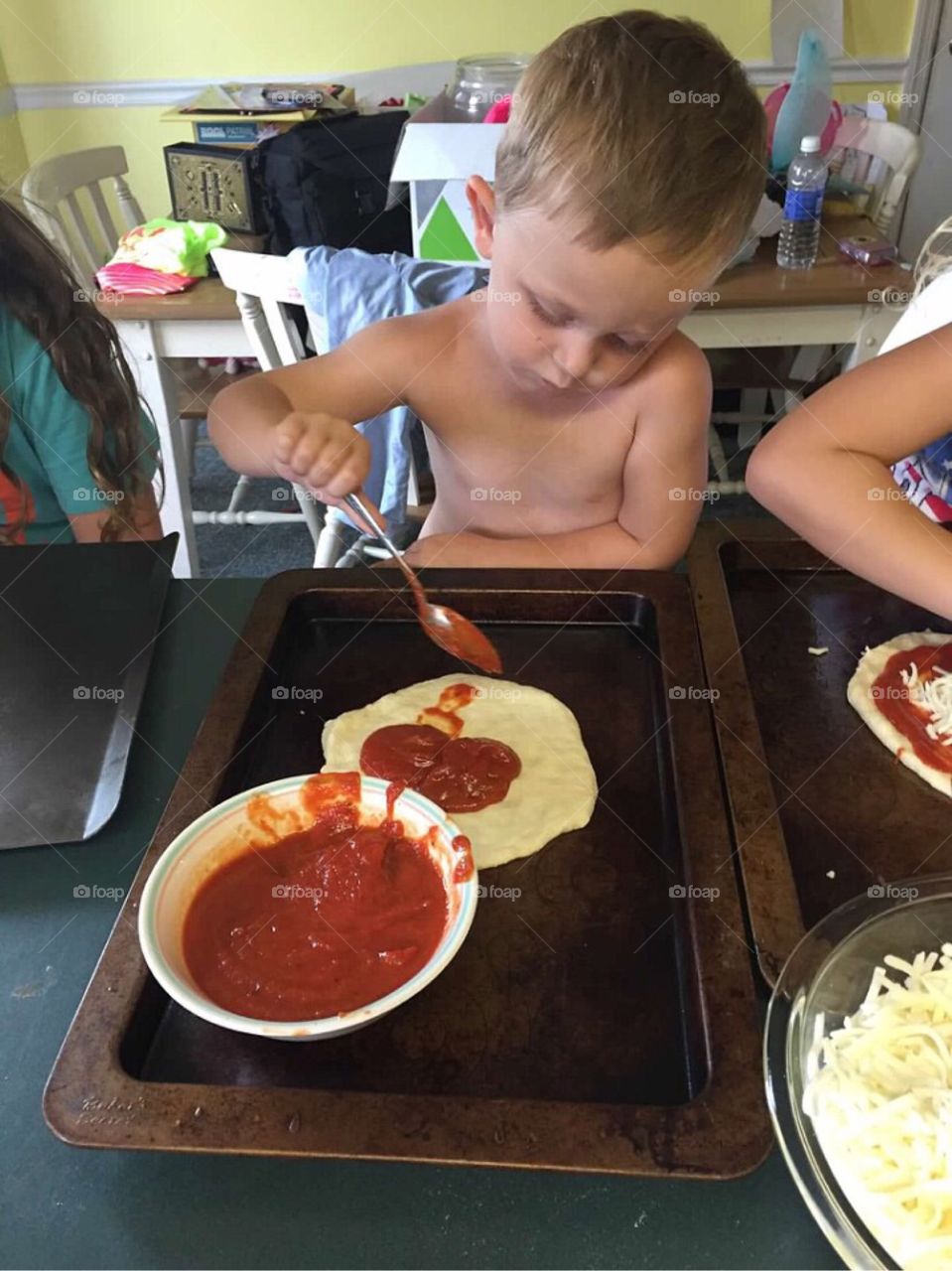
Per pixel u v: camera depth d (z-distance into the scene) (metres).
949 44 2.93
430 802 0.70
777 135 2.10
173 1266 0.50
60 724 0.84
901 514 0.87
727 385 2.35
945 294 1.23
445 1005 0.61
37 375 1.24
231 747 0.78
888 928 0.60
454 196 1.76
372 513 0.90
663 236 0.86
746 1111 0.53
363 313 1.68
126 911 0.65
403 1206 0.52
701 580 0.96
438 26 2.96
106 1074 0.55
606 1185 0.52
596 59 0.87
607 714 0.87
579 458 1.18
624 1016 0.61
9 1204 0.52
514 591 0.96
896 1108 0.50
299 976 0.62
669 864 0.72
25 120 3.17
